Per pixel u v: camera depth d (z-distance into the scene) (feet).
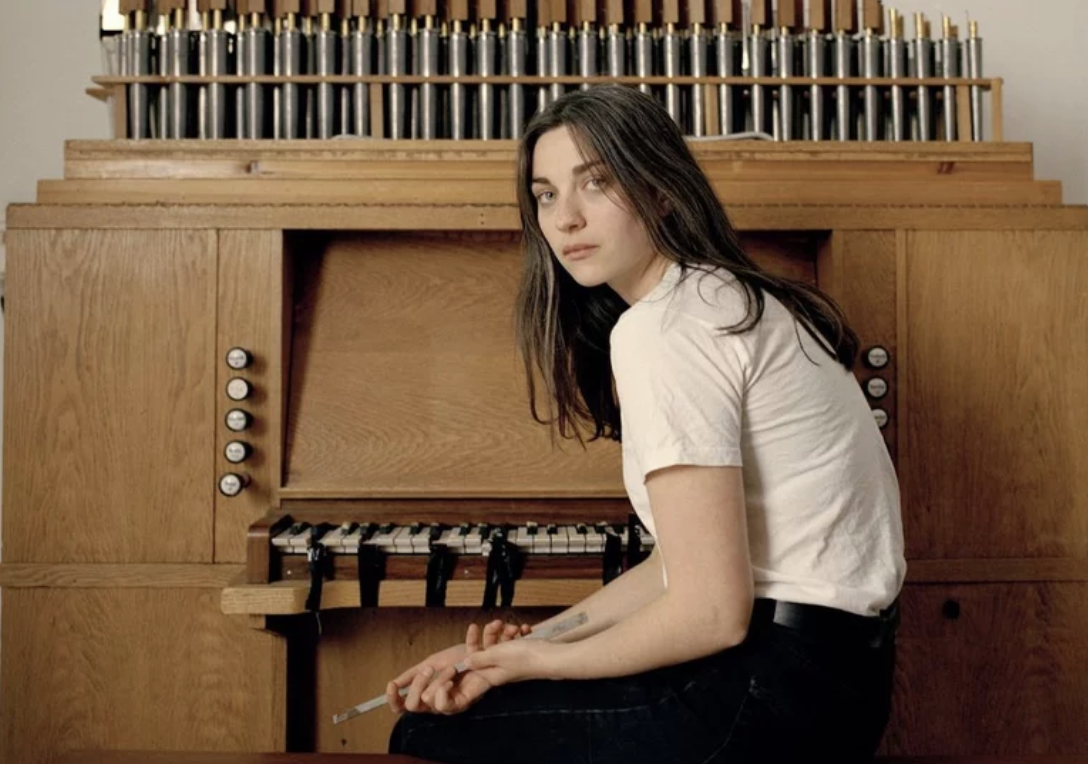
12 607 6.44
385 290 6.93
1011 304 6.68
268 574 5.78
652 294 3.92
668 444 3.52
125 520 6.47
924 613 6.62
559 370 4.86
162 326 6.49
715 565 3.50
